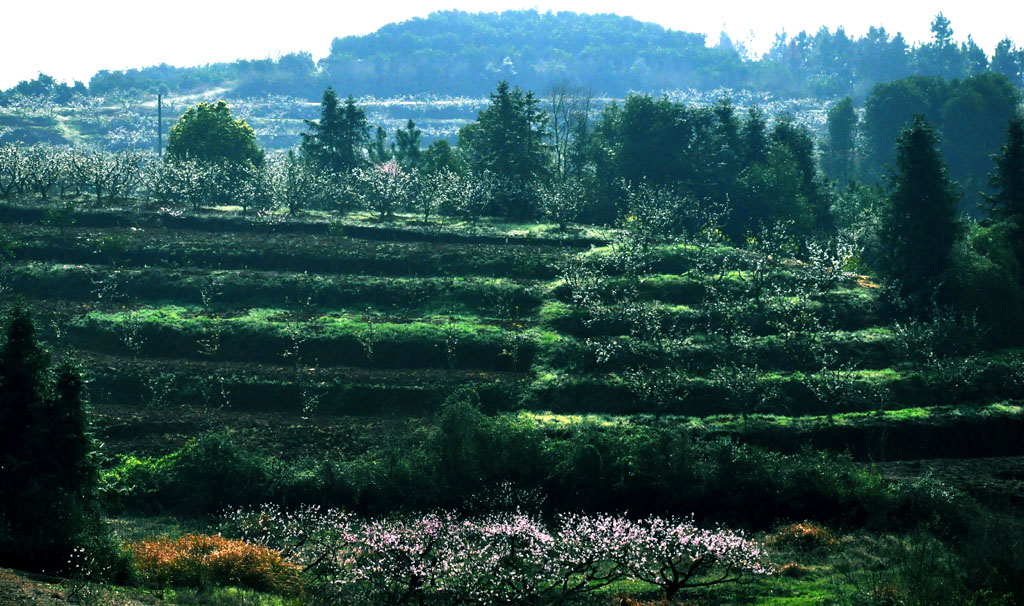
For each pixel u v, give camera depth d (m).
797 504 41.53
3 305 61.53
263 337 58.44
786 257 75.88
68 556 26.55
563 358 56.94
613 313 60.94
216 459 42.03
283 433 48.56
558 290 65.88
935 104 164.62
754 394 53.47
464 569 29.61
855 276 70.38
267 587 28.66
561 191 86.56
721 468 42.47
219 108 103.81
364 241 75.50
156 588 27.17
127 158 88.62
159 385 53.16
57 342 57.69
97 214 78.69
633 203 84.12
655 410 52.38
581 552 31.38
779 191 88.00
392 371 55.97
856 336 60.25
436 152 106.69
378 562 29.34
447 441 42.81
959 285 64.56
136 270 67.50
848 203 102.06
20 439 28.56
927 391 55.16
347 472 42.19
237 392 53.22
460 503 41.25
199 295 65.19
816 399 53.81
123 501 40.62
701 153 95.50
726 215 87.56
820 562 35.59
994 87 158.12
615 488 42.00
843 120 171.25
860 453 49.47
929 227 66.50
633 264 67.06
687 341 58.12
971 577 29.47
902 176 68.25
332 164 102.12
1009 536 31.64
